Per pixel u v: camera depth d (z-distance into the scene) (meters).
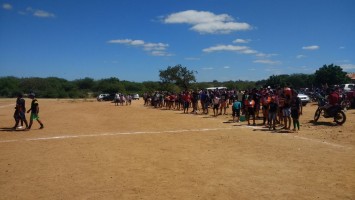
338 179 8.44
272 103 16.69
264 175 8.92
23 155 11.93
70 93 94.19
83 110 36.81
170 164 10.27
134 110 34.47
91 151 12.44
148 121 22.64
